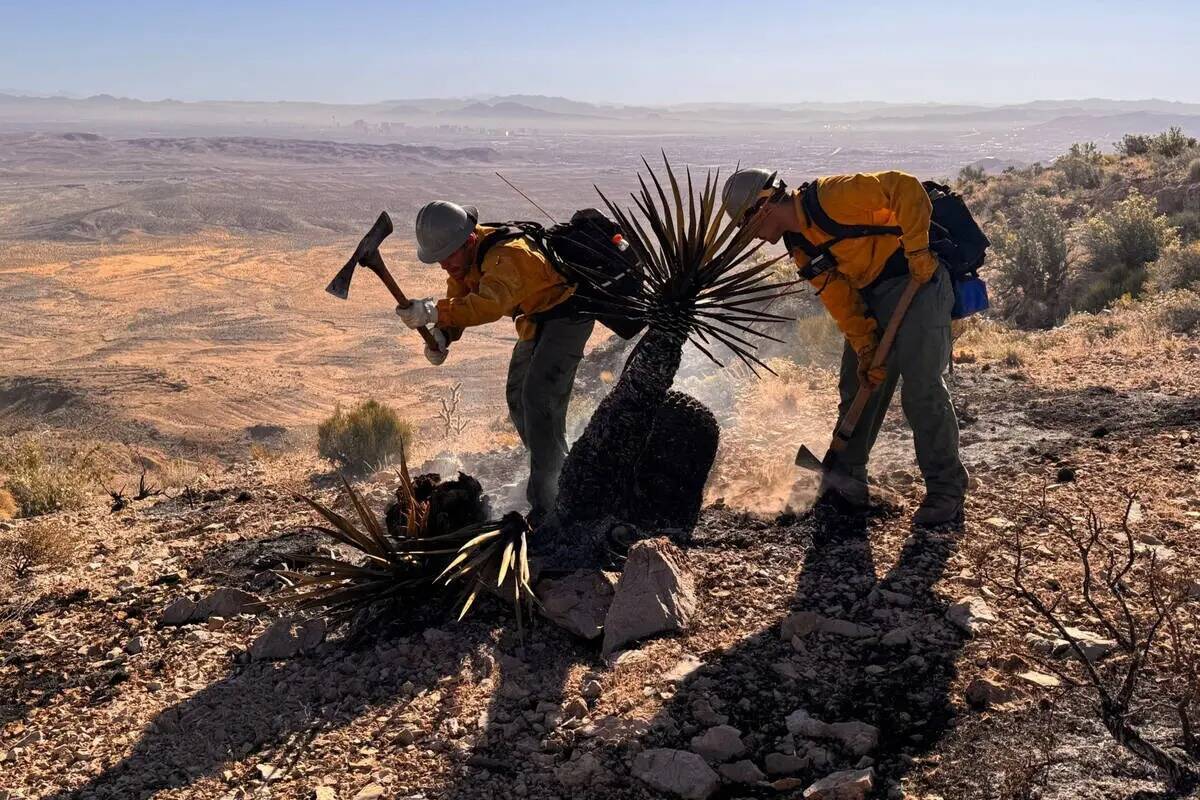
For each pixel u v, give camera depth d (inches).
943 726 124.6
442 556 179.6
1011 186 1311.5
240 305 4707.2
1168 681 123.6
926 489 207.8
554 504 195.0
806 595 167.8
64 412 2219.5
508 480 279.1
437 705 146.6
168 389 2399.1
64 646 188.9
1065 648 136.4
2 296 5182.1
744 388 358.9
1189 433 240.4
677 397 208.4
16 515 359.6
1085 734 115.3
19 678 176.7
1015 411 288.5
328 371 2901.1
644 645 155.1
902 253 177.3
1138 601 149.0
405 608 178.5
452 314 172.9
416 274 5733.3
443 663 159.3
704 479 207.5
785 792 117.0
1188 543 170.2
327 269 6353.3
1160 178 1115.9
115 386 2412.6
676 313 179.0
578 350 194.4
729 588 173.0
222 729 149.4
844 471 204.8
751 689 138.9
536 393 195.8
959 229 180.5
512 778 126.2
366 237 161.9
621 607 160.2
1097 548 171.6
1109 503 195.8
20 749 151.2
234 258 7116.1
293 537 236.2
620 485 189.8
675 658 149.8
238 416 2208.4
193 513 283.9
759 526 199.5
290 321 4173.2
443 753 133.9
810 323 448.1
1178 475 209.0
